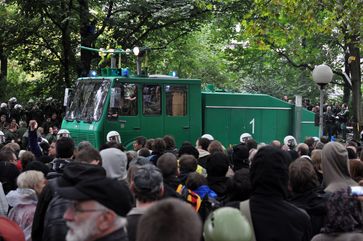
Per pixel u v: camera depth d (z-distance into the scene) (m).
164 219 2.99
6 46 36.62
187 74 51.28
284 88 51.75
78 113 20.06
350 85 38.50
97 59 35.16
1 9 36.19
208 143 13.20
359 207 5.40
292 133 23.19
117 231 4.05
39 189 7.69
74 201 4.01
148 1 34.38
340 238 4.92
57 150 9.01
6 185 9.45
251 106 22.16
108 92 19.00
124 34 36.03
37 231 6.27
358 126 35.75
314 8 22.19
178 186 7.79
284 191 5.56
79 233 3.97
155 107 19.62
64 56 36.44
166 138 12.74
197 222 3.04
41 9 33.72
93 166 4.70
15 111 30.56
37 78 43.31
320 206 6.52
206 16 36.28
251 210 5.45
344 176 7.67
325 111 39.50
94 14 37.28
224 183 8.34
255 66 41.91
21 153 11.21
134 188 5.55
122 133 19.09
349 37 25.48
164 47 39.28
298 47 36.53
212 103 21.30
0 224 5.24
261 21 23.00
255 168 5.58
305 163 6.80
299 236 5.39
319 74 19.16
